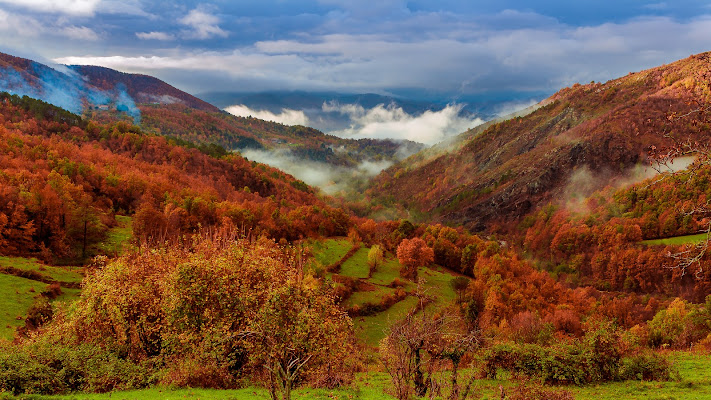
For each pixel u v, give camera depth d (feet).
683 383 81.56
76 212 313.32
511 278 375.25
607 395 76.18
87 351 79.36
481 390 76.23
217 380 77.10
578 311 321.32
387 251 474.90
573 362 85.56
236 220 395.75
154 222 323.37
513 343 94.27
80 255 293.64
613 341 86.53
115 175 512.63
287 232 433.07
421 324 57.93
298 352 82.12
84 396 63.36
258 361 80.07
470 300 286.25
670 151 43.47
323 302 94.38
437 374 67.26
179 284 88.63
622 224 632.38
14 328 175.73
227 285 90.12
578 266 625.41
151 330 92.12
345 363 90.84
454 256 476.13
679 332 177.37
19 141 598.34
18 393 63.67
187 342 85.66
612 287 548.31
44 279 231.30
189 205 402.72
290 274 99.19
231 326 88.94
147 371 80.23
